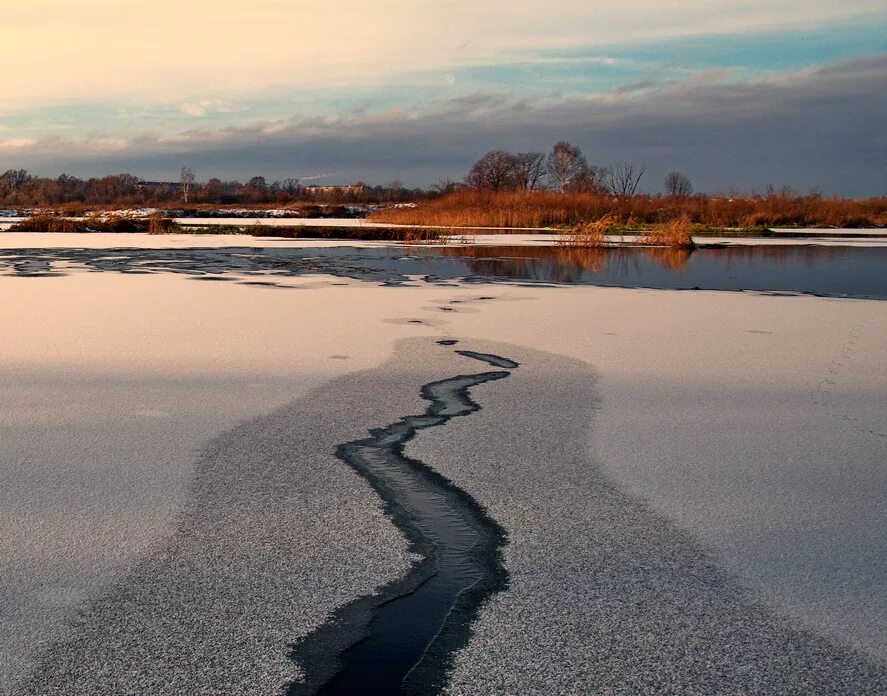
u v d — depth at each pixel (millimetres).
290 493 3242
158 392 4820
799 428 4242
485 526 2955
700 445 3930
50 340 6457
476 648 2166
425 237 23703
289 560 2660
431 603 2398
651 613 2354
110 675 2021
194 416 4312
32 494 3191
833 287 11227
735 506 3164
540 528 2941
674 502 3201
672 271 13633
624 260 15969
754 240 23578
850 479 3473
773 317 8242
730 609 2379
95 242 20172
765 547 2797
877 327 7629
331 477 3424
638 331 7242
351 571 2594
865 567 2648
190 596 2416
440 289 10406
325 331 7016
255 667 2064
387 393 4840
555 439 3988
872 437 4090
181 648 2145
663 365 5777
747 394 4953
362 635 2219
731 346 6555
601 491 3312
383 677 2033
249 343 6418
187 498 3172
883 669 2086
